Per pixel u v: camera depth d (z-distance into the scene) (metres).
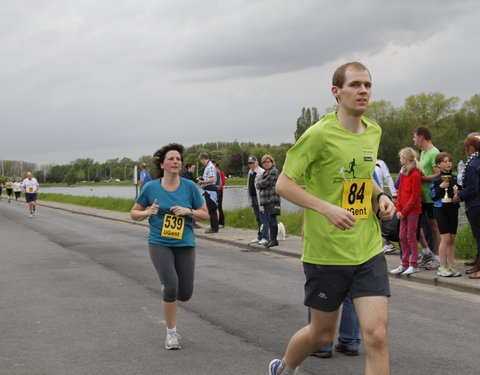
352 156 3.38
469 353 4.94
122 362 4.83
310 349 3.54
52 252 12.27
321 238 3.36
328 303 3.39
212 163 15.55
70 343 5.40
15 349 5.22
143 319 6.31
